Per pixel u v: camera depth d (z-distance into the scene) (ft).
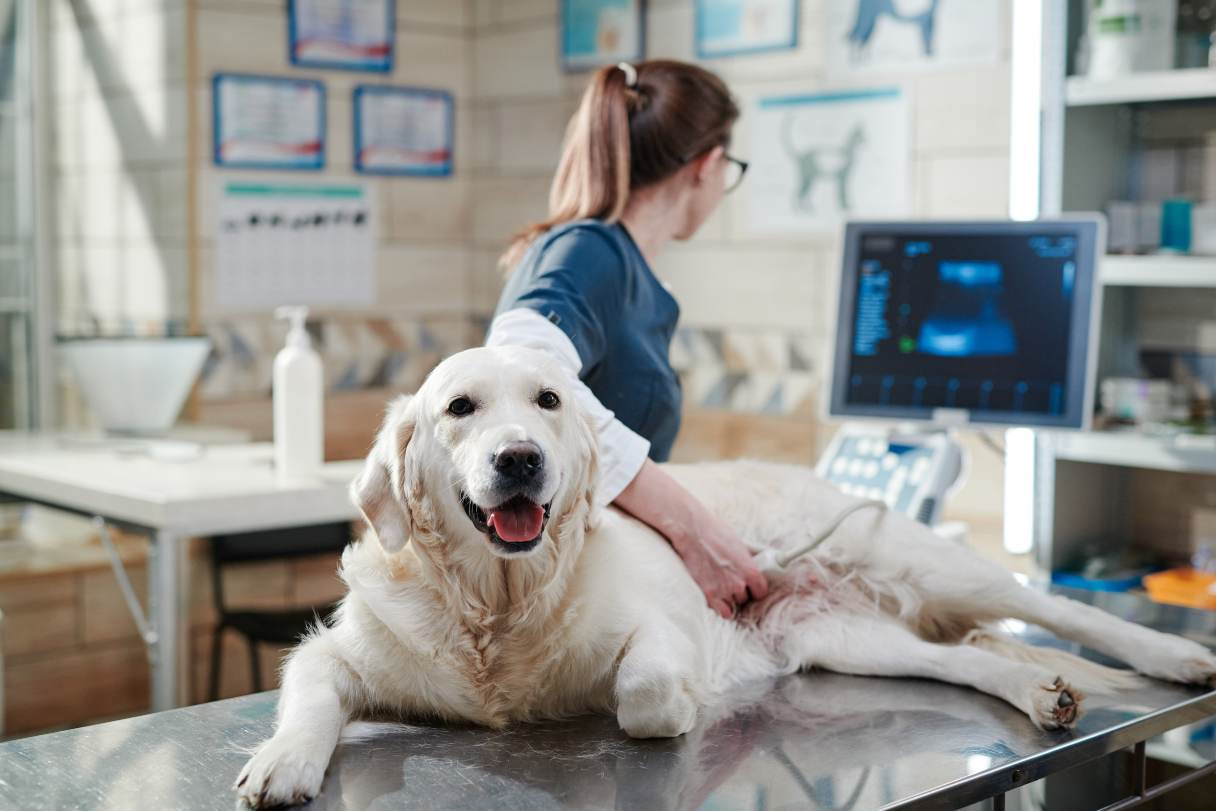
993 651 5.50
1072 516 9.43
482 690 4.64
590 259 5.95
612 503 5.50
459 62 15.39
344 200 14.55
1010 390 7.77
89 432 11.67
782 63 12.24
